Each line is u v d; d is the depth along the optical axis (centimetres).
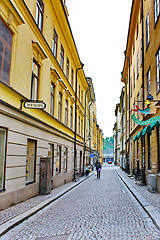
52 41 1500
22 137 964
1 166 797
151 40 1445
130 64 3097
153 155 1360
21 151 952
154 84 1341
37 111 1165
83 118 3222
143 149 1792
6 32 838
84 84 3228
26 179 1045
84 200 1089
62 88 1788
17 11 898
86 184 1903
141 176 1709
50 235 572
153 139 1355
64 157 1877
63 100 1839
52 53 1427
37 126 1149
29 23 1047
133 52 2700
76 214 795
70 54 2203
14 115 866
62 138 1795
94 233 574
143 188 1447
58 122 1639
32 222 696
